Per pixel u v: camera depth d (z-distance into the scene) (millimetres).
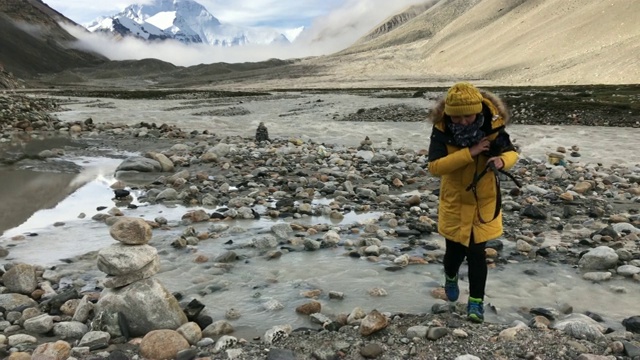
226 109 41094
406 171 15062
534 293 6227
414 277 6754
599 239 8305
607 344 4633
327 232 8430
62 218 9859
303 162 15859
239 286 6488
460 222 5113
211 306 5879
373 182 13227
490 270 7027
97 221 9609
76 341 4938
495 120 4832
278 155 16953
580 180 13500
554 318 5445
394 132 27047
